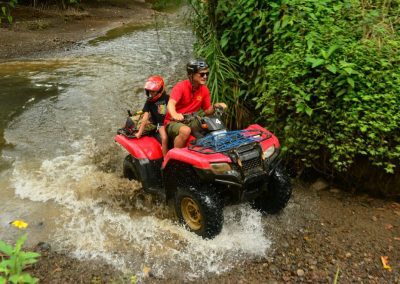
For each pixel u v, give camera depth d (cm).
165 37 1428
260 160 370
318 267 353
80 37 1513
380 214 421
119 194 468
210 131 385
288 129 453
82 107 775
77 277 343
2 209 448
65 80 948
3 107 771
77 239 395
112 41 1432
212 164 350
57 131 668
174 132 409
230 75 558
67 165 555
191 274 346
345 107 419
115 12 2169
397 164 423
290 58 454
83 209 449
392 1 534
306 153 459
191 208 396
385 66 428
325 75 429
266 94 473
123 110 760
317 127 435
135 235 400
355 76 423
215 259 363
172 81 923
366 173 446
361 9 513
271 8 529
